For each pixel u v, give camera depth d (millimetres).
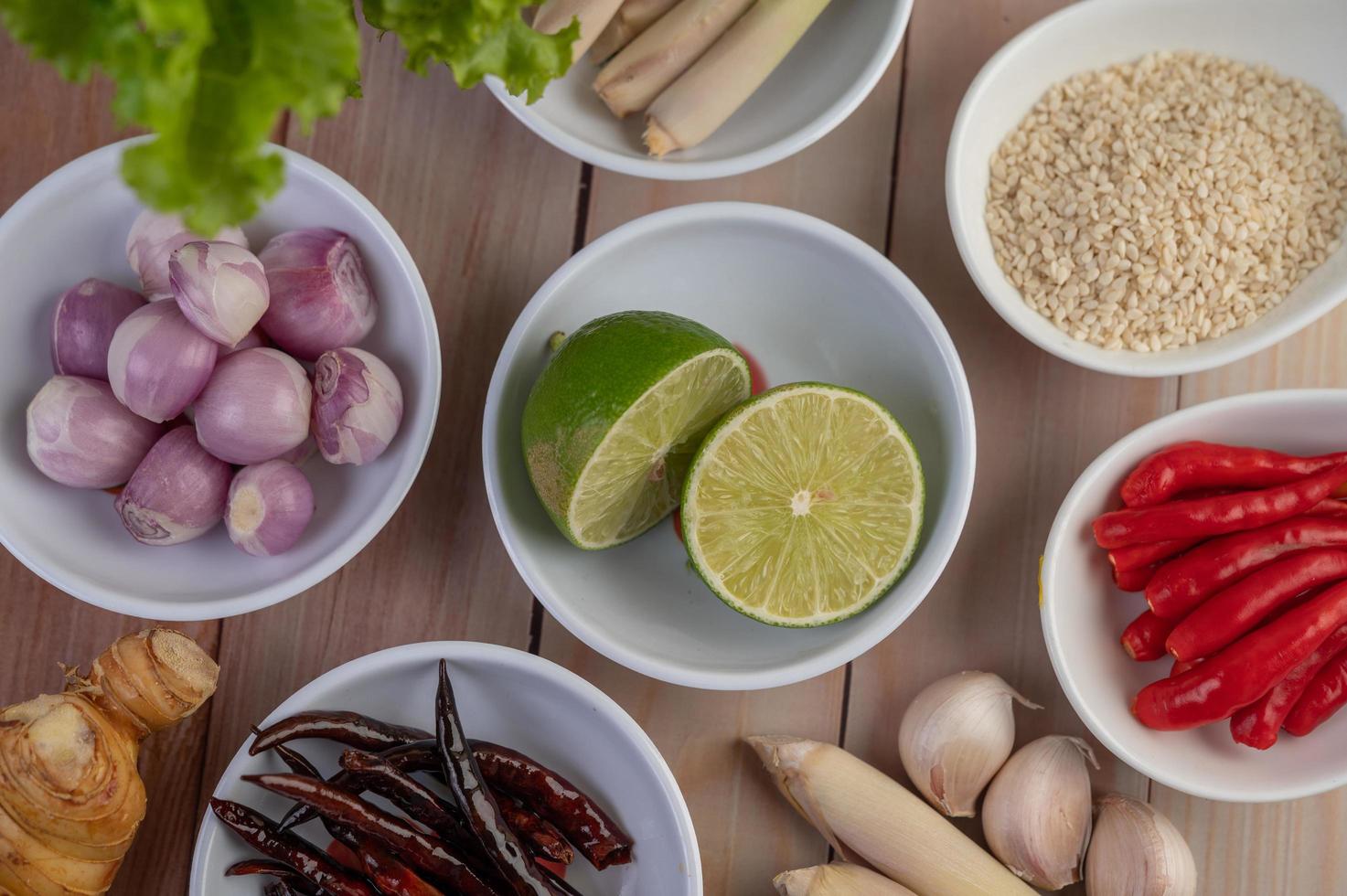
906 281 495
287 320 484
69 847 463
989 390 525
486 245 521
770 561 487
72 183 483
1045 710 520
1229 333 509
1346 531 485
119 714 475
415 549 517
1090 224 507
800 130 493
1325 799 520
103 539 489
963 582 523
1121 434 524
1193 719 489
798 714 520
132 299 487
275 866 477
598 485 477
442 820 477
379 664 485
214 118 371
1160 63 515
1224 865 520
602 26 487
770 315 514
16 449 487
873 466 487
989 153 516
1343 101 511
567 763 499
